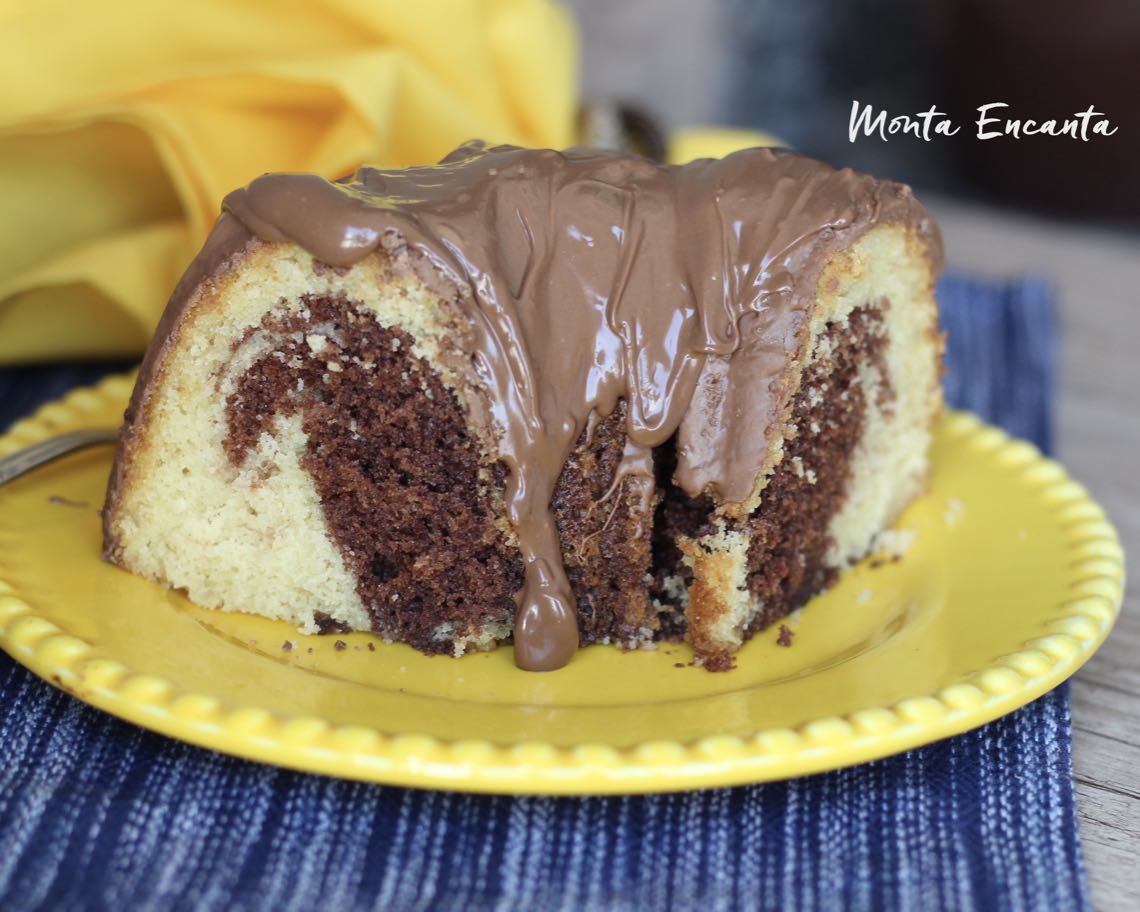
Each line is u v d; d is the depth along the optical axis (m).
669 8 0.78
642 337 0.39
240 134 0.49
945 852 0.35
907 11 0.80
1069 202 0.72
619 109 0.59
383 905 0.33
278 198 0.38
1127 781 0.37
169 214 0.51
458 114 0.50
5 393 0.50
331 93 0.49
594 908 0.34
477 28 0.53
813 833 0.35
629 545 0.39
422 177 0.40
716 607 0.40
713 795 0.36
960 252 0.68
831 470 0.42
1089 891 0.34
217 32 0.50
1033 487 0.45
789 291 0.39
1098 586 0.40
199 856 0.34
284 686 0.37
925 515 0.45
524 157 0.40
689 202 0.40
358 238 0.38
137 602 0.39
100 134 0.49
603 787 0.34
